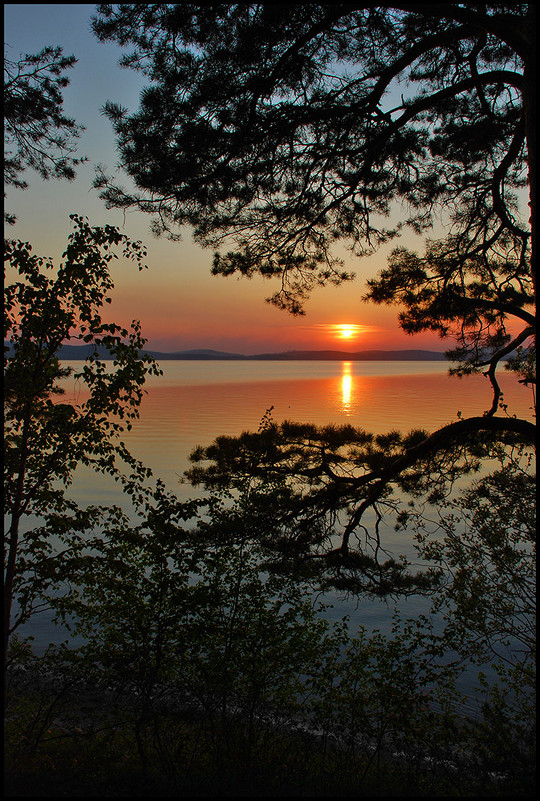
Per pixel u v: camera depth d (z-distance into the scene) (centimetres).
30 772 534
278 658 680
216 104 617
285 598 716
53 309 621
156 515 675
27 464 662
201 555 673
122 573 654
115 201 670
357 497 770
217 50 587
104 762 630
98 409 651
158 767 612
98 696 1113
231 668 663
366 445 741
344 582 748
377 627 1614
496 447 742
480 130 737
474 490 755
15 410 640
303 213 732
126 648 650
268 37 564
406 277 769
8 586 601
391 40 661
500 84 741
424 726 688
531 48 491
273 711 810
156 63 610
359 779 603
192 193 650
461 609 708
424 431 730
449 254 809
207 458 742
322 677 715
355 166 711
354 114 656
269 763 639
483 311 796
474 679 1183
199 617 672
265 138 646
